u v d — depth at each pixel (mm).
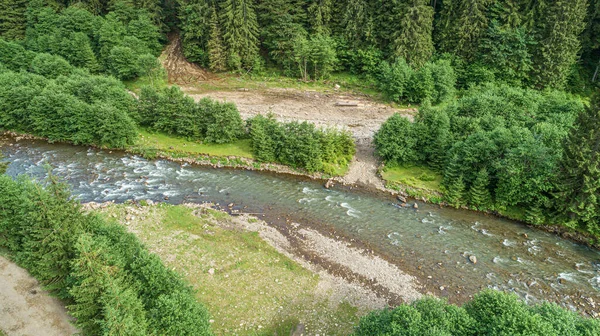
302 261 44250
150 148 68750
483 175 54531
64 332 31031
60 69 84188
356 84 95312
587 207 47750
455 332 27375
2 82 73812
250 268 42156
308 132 64688
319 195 59125
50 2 104562
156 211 51531
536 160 51344
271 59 103438
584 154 46688
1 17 101250
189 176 62812
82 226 33594
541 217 52000
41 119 69938
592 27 85938
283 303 37750
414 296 39750
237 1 94250
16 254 36906
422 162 64500
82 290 27375
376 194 59781
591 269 44625
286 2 96188
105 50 93875
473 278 42812
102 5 109000
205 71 101500
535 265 45062
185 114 69875
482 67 86812
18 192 36688
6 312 32344
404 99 86625
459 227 52031
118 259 30828
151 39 102250
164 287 30734
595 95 46000
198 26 98500
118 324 24969
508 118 64125
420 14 86125
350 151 66750
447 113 66062
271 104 85500
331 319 36219
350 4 93562
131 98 74188
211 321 34562
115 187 58281
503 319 26891
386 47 94312
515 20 85125
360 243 48156
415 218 53875
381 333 27188
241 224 50594
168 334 27688
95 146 70625
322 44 92438
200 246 45125
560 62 82312
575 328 27125
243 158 67312
